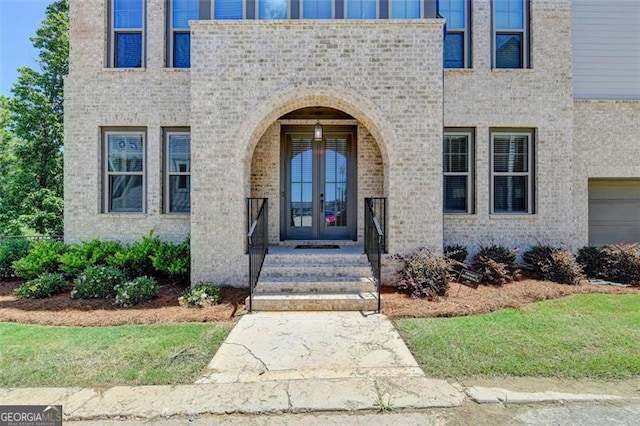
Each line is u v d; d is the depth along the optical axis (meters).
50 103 15.48
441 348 3.92
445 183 8.04
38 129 15.31
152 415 2.83
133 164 8.04
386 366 3.59
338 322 4.82
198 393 3.12
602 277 7.11
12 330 4.50
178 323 4.82
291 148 8.09
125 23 8.02
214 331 4.49
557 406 2.91
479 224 7.89
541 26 7.89
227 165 6.32
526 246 7.88
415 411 2.87
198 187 6.32
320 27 6.30
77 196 7.87
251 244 5.42
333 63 6.30
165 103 7.87
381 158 7.80
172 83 7.88
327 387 3.21
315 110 7.48
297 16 7.27
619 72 8.45
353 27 6.30
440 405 2.93
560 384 3.23
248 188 6.61
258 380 3.33
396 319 4.91
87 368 3.51
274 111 6.39
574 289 6.26
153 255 6.90
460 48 8.02
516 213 8.02
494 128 7.97
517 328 4.46
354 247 7.50
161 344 4.06
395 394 3.08
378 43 6.31
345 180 8.09
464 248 7.58
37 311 5.21
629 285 6.64
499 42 8.07
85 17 7.88
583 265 7.20
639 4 8.45
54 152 15.61
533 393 3.08
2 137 16.64
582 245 8.14
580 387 3.17
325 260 6.41
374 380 3.32
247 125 6.32
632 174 8.27
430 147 6.32
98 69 7.86
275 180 7.87
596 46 8.43
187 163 8.05
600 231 8.65
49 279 6.03
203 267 6.30
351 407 2.92
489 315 4.99
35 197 14.82
